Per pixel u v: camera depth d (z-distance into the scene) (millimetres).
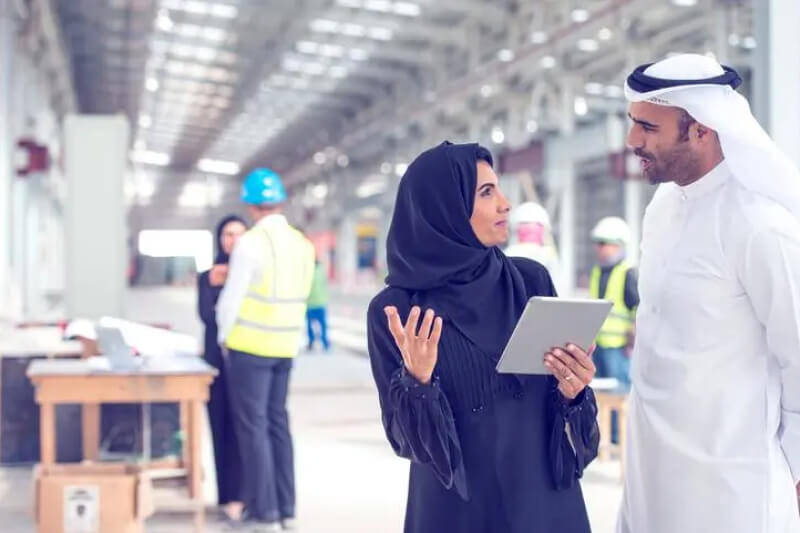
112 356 4363
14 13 15359
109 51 24812
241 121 33688
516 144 20312
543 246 6137
